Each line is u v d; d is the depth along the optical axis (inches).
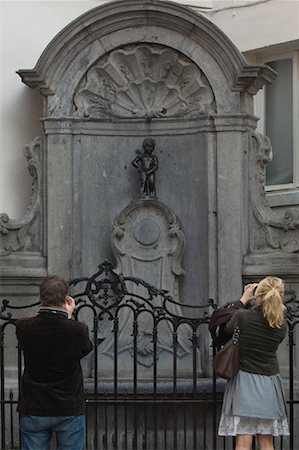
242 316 381.7
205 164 496.7
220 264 490.9
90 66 495.8
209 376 486.6
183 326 498.0
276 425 380.8
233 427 381.1
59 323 346.3
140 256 501.4
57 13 521.3
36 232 494.6
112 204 507.2
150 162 501.0
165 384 458.9
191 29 490.3
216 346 398.6
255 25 546.3
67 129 494.6
